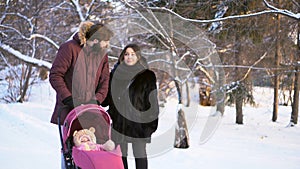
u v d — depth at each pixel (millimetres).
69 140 3846
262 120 15906
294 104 14203
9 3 11461
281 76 15758
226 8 9914
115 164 3383
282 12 7297
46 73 19562
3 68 17219
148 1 9484
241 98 14133
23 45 13680
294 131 12695
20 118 10016
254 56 12906
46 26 13406
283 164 6340
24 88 16781
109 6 10219
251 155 7188
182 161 6180
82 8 10977
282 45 13062
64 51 4023
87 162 3352
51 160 5758
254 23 11031
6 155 5934
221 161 6363
